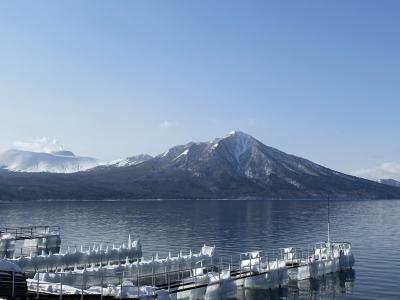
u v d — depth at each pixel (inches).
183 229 5556.1
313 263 2564.0
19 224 5984.3
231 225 6171.3
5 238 3159.5
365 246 3890.3
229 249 3762.3
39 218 7224.4
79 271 1945.1
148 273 2214.6
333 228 5693.9
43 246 3491.6
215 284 1994.3
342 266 2746.1
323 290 2233.0
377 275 2586.1
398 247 3816.4
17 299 1359.5
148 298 1504.7
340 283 2386.8
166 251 3673.7
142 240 4411.9
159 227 5836.6
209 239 4488.2
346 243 2957.7
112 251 2765.7
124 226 5959.6
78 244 4074.8
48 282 1631.4
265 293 2167.8
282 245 3996.1
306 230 5408.5
